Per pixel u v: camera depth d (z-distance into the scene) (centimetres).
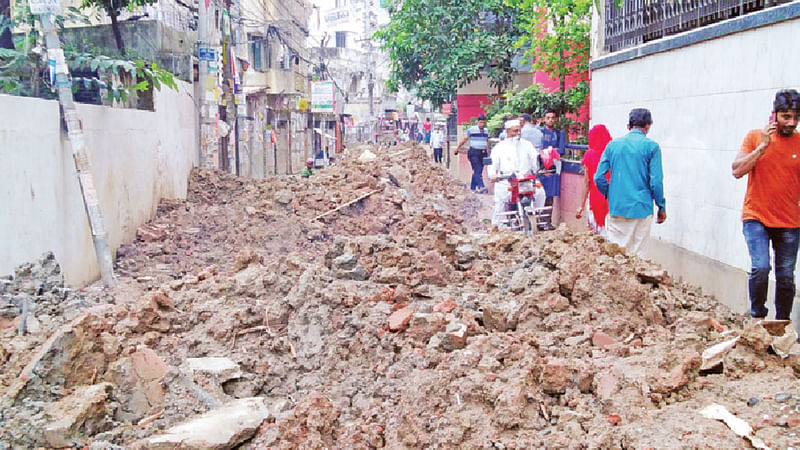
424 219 1064
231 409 461
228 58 2284
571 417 423
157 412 466
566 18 1775
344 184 1570
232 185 1695
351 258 707
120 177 1107
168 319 621
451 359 500
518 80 2706
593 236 711
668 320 607
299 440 423
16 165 731
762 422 392
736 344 476
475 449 405
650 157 769
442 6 2675
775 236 560
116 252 1073
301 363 558
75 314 621
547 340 549
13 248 716
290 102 4131
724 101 709
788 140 543
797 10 572
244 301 657
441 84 2855
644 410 421
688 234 798
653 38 952
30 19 1038
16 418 430
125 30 1531
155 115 1339
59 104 865
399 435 429
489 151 2017
